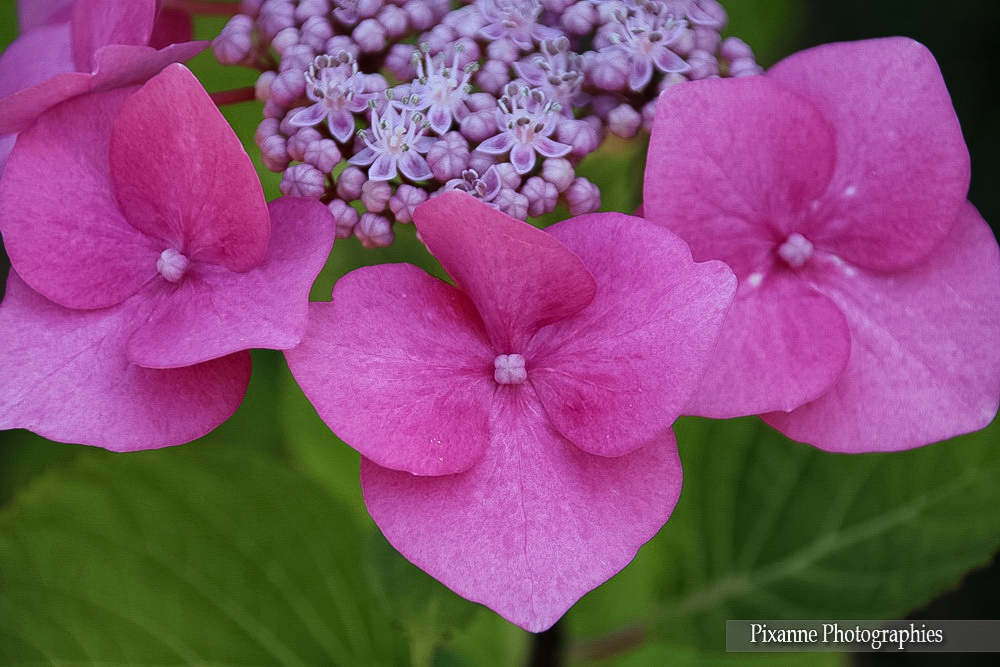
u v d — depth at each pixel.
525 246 0.22
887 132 0.24
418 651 0.25
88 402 0.23
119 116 0.23
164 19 0.27
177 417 0.23
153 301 0.24
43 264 0.23
